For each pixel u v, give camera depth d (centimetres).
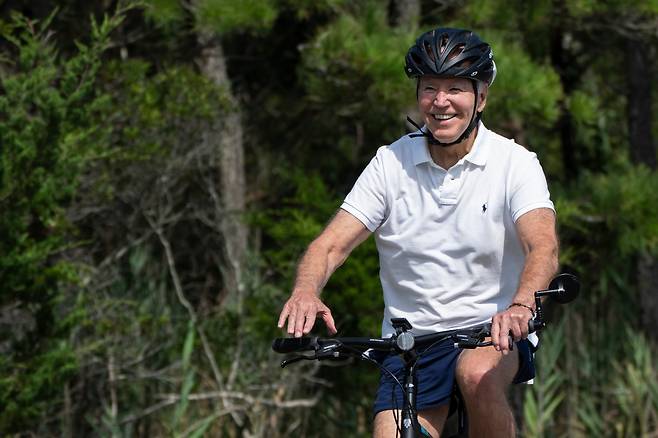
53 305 1881
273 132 3247
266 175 3216
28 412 1856
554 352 2655
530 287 883
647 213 2516
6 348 1983
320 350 909
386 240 998
